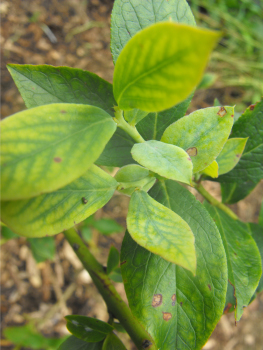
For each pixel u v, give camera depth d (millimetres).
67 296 472
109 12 607
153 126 164
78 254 172
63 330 462
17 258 486
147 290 132
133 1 149
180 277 135
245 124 178
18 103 529
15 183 91
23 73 146
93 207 122
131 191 134
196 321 131
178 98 87
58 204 116
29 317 461
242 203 535
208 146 130
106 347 146
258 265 163
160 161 112
